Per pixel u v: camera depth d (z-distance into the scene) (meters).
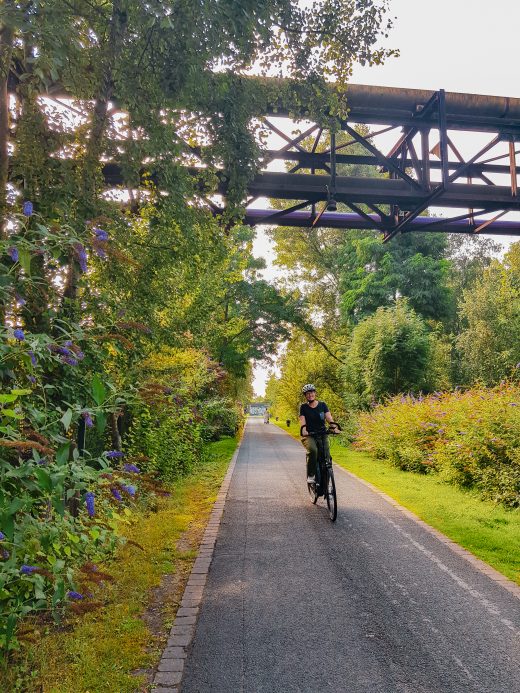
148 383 4.56
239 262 28.02
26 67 5.62
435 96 12.16
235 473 14.41
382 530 7.64
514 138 13.23
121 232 6.64
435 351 25.58
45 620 4.36
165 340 8.09
